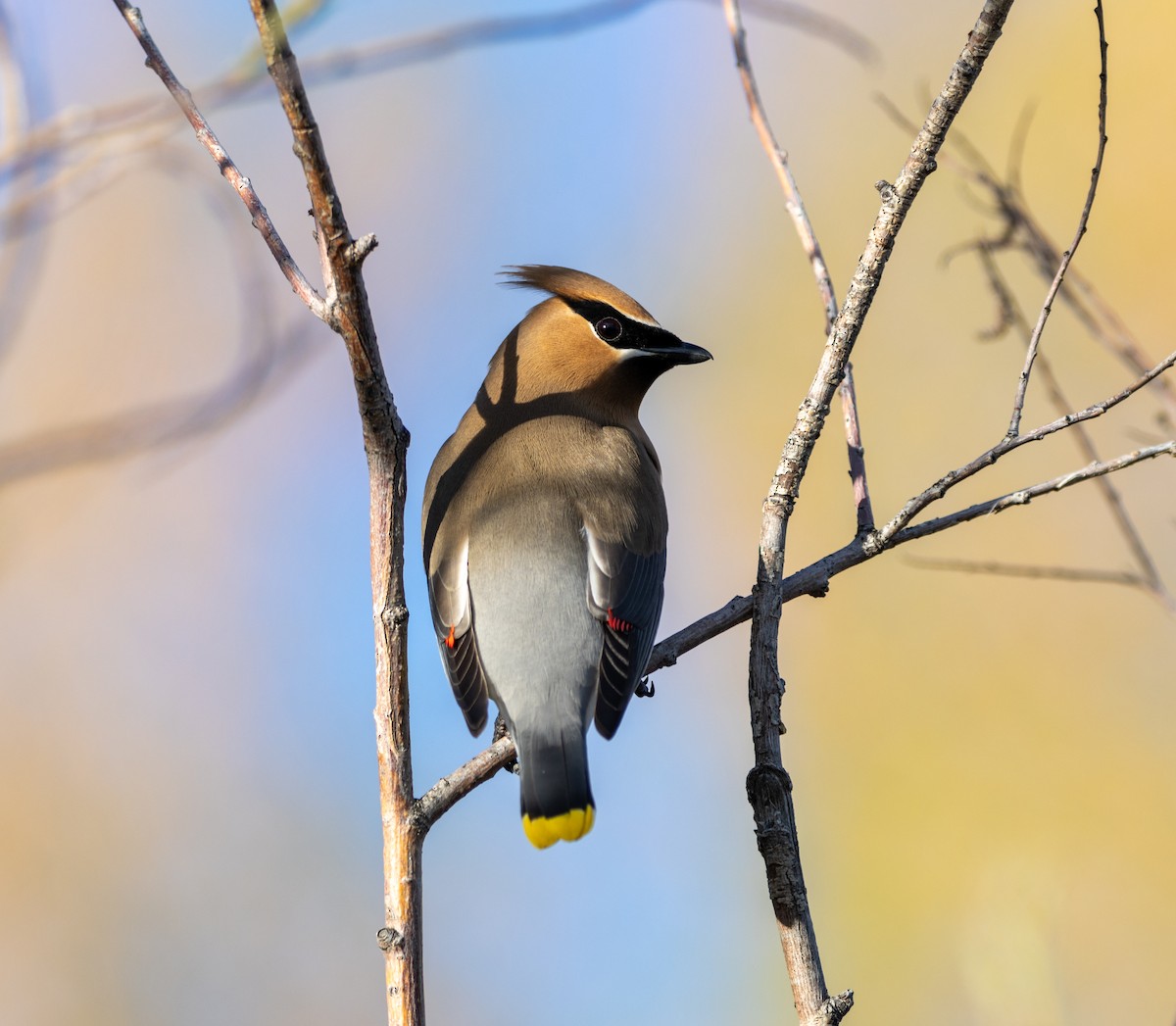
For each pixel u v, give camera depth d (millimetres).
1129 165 13680
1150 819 12555
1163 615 12758
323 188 5621
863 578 13805
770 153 7699
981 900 8570
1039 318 6672
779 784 6293
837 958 13109
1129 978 12031
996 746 13133
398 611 6211
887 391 13945
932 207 14055
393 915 6121
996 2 6203
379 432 6117
